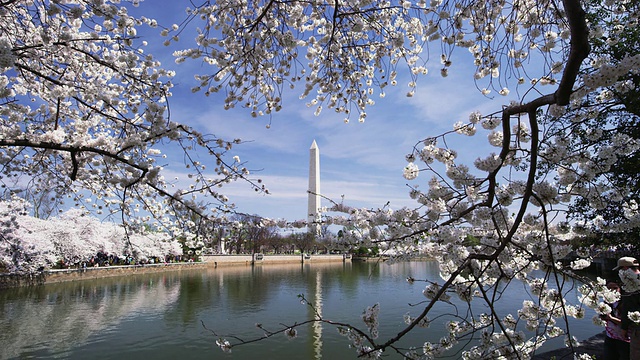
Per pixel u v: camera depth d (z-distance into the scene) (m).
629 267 3.92
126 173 5.74
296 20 5.59
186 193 5.10
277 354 11.55
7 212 13.05
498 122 3.33
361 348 2.93
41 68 6.02
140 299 20.20
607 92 3.58
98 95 5.44
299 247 60.78
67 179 6.66
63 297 19.91
